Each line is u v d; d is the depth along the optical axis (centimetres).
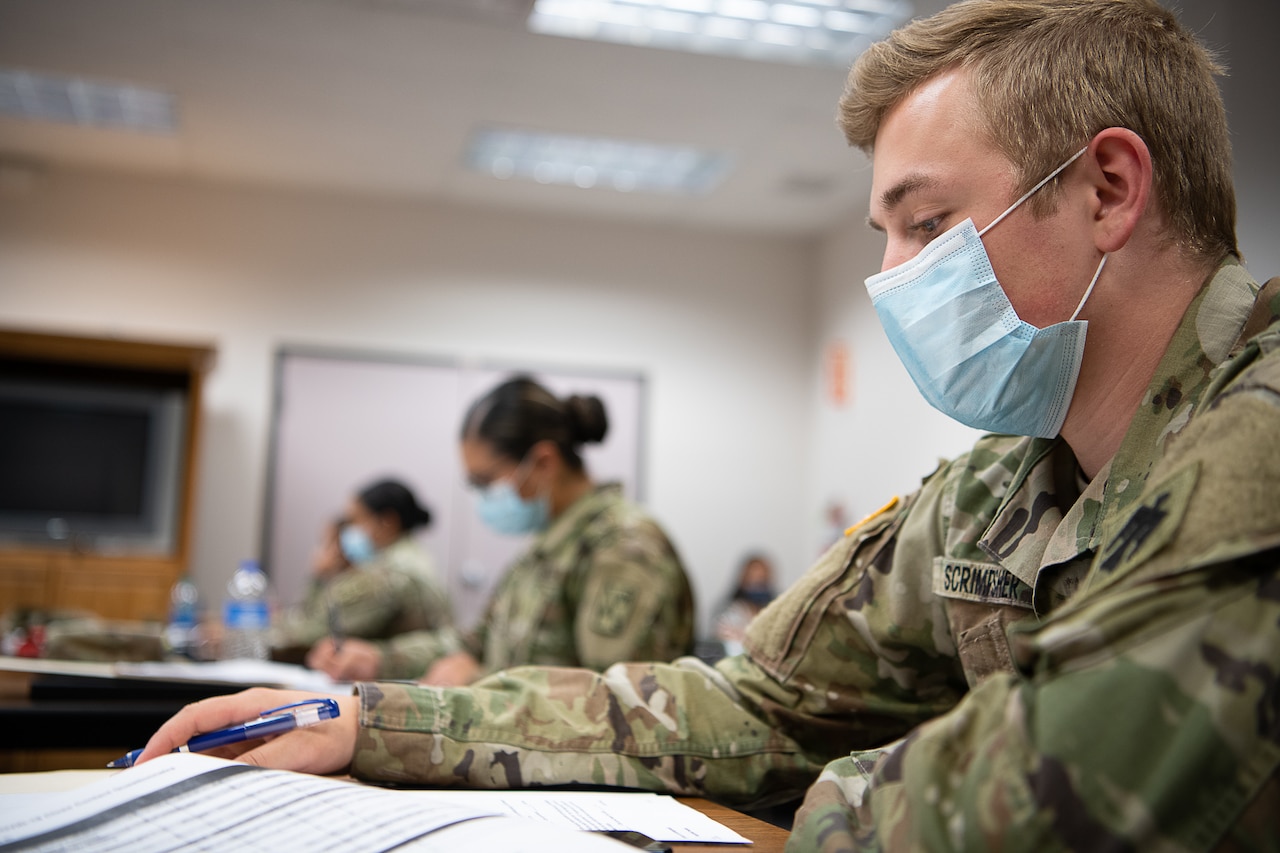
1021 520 80
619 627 175
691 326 609
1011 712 50
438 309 579
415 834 56
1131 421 72
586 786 82
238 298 556
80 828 58
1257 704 46
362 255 574
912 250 81
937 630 87
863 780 64
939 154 78
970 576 83
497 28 385
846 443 567
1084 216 74
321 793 62
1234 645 47
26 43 405
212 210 558
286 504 549
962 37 79
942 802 50
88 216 541
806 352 622
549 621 191
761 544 604
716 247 617
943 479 92
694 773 84
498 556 569
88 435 496
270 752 75
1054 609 75
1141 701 47
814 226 597
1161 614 49
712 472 604
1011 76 76
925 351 81
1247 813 45
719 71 413
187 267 552
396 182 552
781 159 500
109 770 79
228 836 56
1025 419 80
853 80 85
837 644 90
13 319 529
